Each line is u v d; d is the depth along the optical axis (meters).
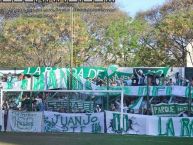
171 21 62.31
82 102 30.92
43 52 64.00
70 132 29.03
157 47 63.69
